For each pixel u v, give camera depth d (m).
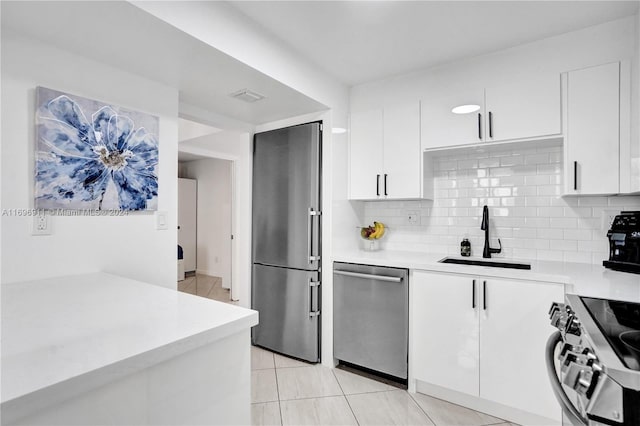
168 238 2.08
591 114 1.92
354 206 2.96
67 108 1.62
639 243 1.81
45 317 0.97
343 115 2.81
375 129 2.70
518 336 1.87
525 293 1.86
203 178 6.55
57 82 1.61
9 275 1.45
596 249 2.17
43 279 1.54
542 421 1.83
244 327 0.99
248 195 3.18
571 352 0.90
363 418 1.96
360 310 2.47
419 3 1.78
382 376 2.49
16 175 1.47
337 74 2.66
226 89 2.24
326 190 2.68
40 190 1.52
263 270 3.01
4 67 1.45
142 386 0.75
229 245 5.22
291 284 2.80
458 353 2.06
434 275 2.16
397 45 2.22
